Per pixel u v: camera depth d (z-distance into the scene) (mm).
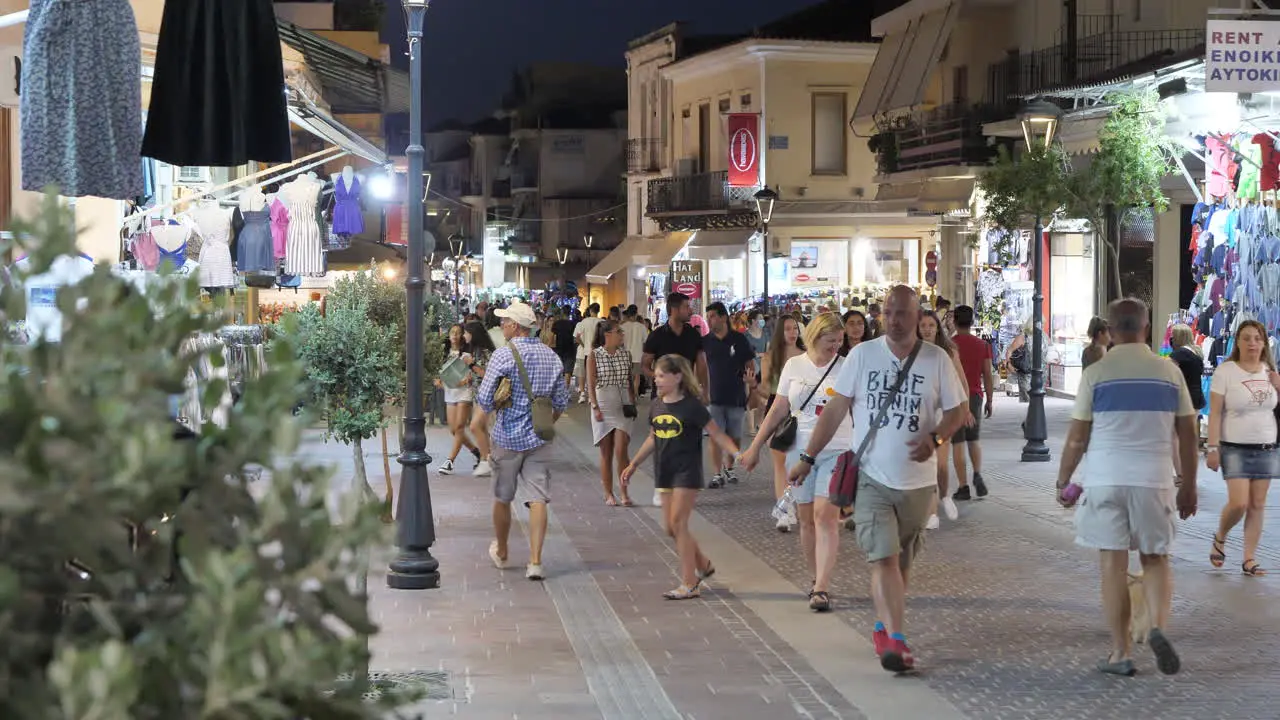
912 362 8664
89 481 2338
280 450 2684
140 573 2512
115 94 7852
